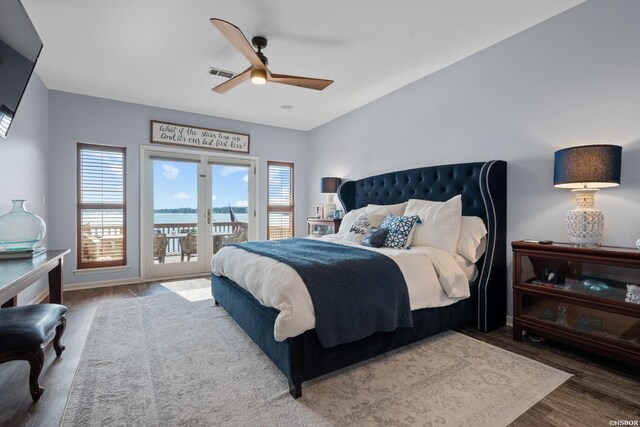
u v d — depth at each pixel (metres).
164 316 2.94
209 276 4.68
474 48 2.91
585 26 2.28
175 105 4.40
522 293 2.36
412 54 3.00
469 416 1.50
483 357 2.12
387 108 4.00
